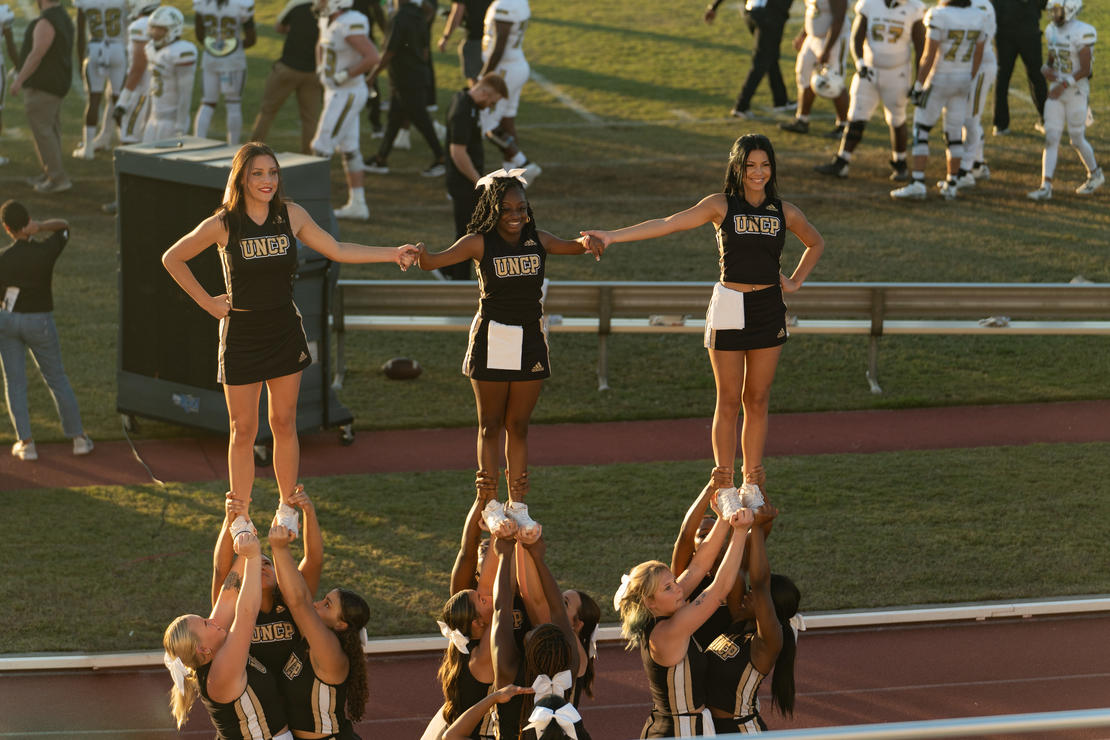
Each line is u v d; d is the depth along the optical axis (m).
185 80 53.94
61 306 36.91
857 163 58.19
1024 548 28.64
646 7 90.19
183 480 32.22
